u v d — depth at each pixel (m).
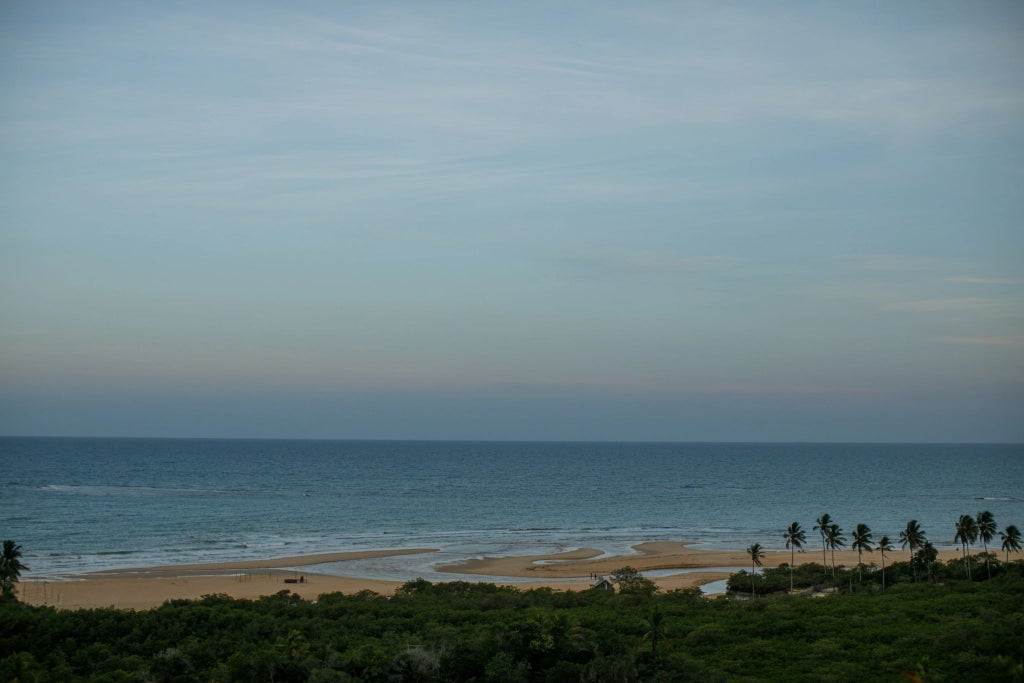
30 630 64.25
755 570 125.25
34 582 107.75
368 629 70.75
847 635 68.12
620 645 59.41
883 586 102.88
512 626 64.00
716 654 63.50
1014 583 93.25
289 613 77.50
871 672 57.03
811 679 56.53
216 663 58.78
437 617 75.88
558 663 54.78
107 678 53.91
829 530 118.44
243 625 69.25
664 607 82.25
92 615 69.00
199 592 102.12
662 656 58.81
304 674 55.94
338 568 122.56
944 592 90.75
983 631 63.06
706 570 125.81
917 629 69.00
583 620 73.06
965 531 109.06
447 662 56.16
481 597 88.31
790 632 70.19
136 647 62.28
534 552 141.50
